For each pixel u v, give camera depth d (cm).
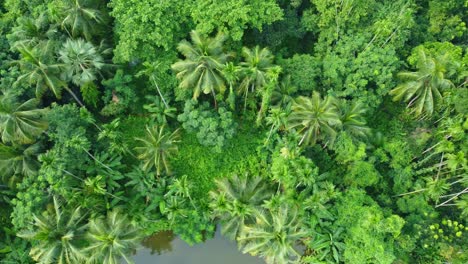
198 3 2669
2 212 2628
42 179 2428
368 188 2784
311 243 2580
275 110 2544
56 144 2552
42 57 2470
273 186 2789
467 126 2544
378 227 2264
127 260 2238
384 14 2908
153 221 2766
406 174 2697
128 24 2592
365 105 2778
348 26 2920
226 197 2533
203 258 2869
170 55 2788
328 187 2528
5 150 2417
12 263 2550
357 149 2623
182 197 2697
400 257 2498
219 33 2612
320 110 2400
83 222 2409
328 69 2822
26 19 2648
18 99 2591
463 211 2558
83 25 2688
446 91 2617
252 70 2517
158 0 2656
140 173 2762
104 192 2508
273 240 2211
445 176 2770
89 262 2192
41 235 2098
